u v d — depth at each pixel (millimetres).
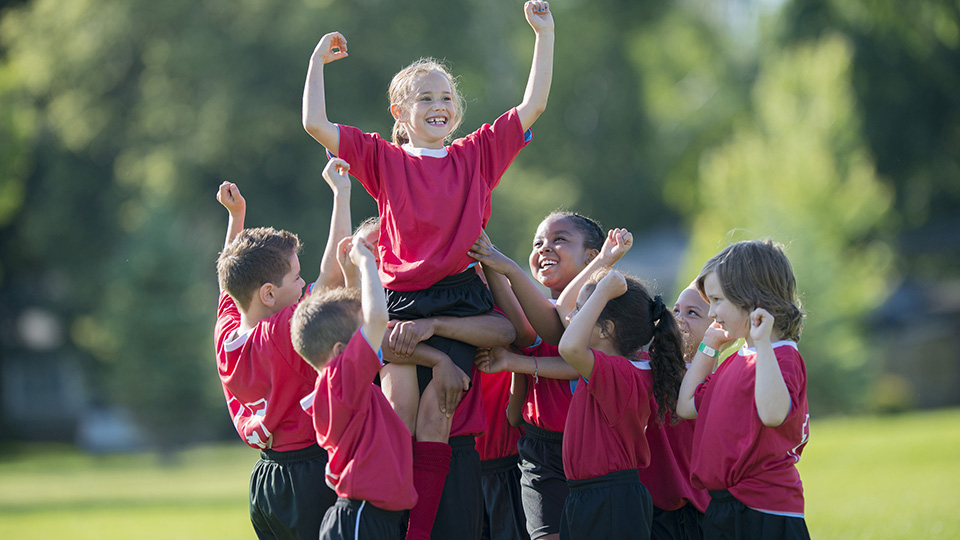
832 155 86125
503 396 17297
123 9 97438
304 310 13883
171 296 96812
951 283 127875
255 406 15031
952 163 109062
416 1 98500
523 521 17438
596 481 14500
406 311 14805
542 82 15797
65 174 107875
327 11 94562
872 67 104312
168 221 98250
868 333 95438
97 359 116750
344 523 13203
